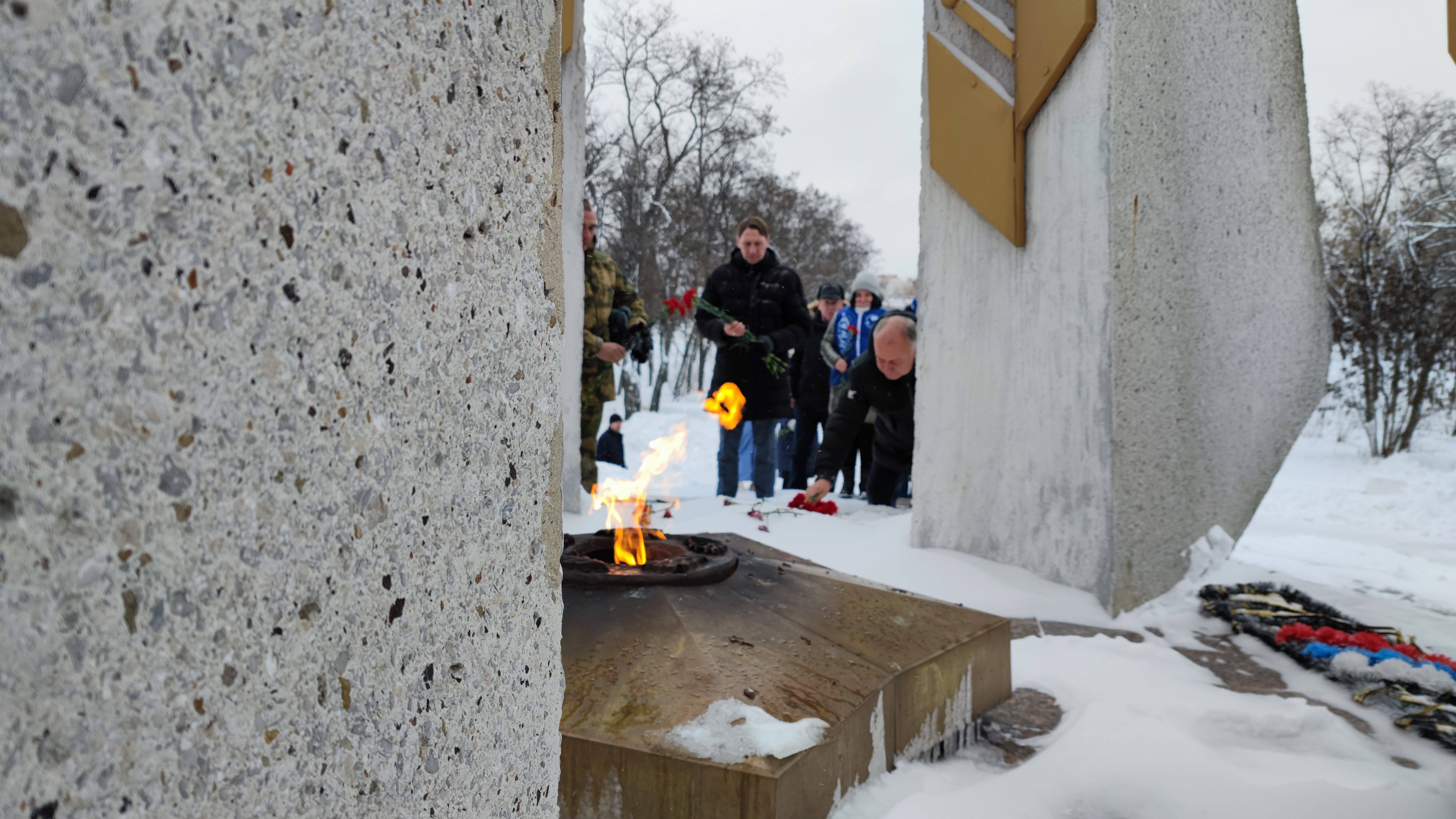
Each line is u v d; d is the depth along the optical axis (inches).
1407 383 451.2
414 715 20.8
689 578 66.7
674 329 874.8
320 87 16.9
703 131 869.8
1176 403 106.2
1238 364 112.4
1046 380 110.3
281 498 16.5
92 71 12.7
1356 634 87.1
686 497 178.4
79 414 12.9
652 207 869.8
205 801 15.3
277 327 16.2
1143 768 55.1
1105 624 98.3
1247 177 112.3
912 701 57.7
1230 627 96.3
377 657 19.4
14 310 11.9
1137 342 101.3
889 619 66.0
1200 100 106.3
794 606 65.4
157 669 14.3
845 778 48.7
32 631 12.4
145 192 13.6
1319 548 176.7
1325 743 64.1
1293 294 117.0
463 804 23.0
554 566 27.8
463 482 22.4
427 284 20.5
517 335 24.8
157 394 14.0
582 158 148.5
